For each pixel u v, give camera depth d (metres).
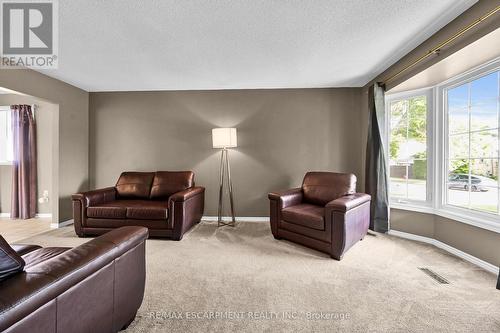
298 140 3.78
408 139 3.05
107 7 1.77
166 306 1.56
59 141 3.42
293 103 3.78
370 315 1.47
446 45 2.08
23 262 0.86
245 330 1.34
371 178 3.13
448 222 2.52
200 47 2.40
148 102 3.89
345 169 3.75
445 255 2.39
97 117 3.93
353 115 3.73
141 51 2.49
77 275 0.92
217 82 3.49
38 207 4.06
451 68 2.32
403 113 3.11
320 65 2.88
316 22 1.98
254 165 3.82
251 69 2.99
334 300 1.63
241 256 2.38
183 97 3.86
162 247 2.62
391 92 3.12
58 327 0.86
